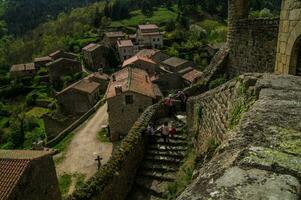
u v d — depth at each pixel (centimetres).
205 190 199
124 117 2611
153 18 10169
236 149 260
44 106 5928
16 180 1227
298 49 692
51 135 4025
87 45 8331
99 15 10838
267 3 7025
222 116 672
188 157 938
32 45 10100
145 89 2805
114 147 2497
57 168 2227
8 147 4275
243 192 191
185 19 9094
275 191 191
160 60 5994
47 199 1468
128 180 880
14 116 5566
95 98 4725
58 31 11488
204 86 1444
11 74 7544
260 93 432
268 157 235
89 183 746
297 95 414
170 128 1114
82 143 2659
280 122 312
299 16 654
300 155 239
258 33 1105
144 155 1014
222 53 1466
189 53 6819
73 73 6675
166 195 805
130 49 7281
